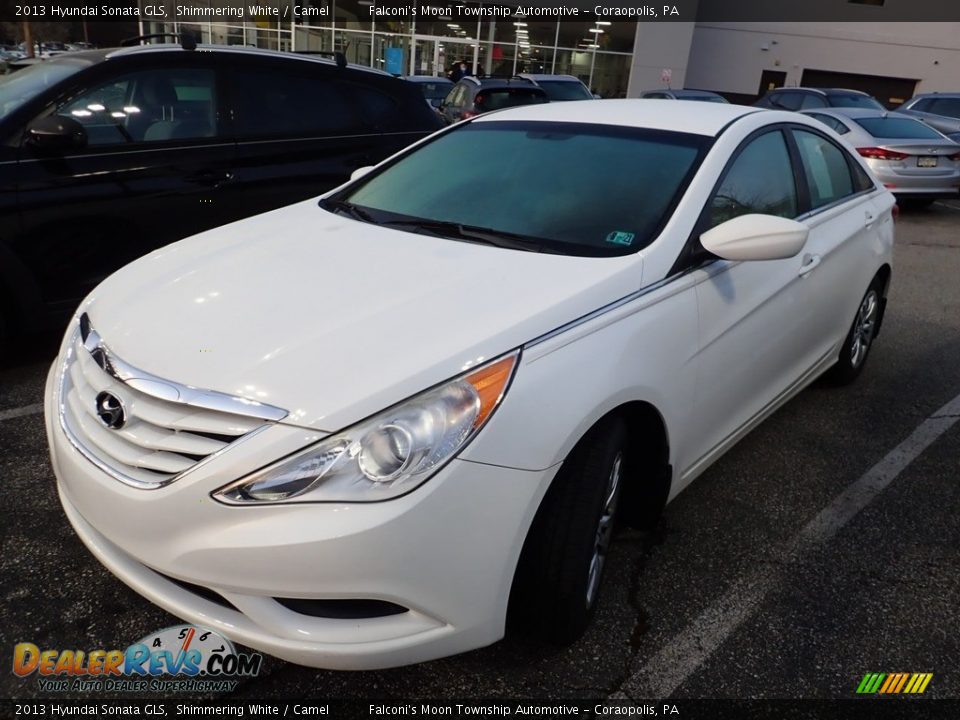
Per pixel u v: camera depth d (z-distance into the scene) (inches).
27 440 132.0
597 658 90.6
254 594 71.7
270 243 106.9
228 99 182.1
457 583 74.3
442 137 136.7
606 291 90.0
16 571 99.7
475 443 73.7
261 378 75.0
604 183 111.2
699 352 100.7
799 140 140.1
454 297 86.6
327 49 986.1
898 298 255.8
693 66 1125.7
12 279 152.9
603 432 86.1
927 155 408.8
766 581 105.7
